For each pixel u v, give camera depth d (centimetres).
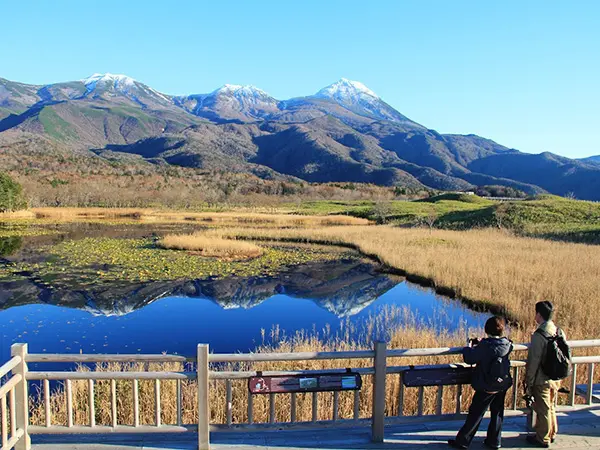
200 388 506
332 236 3956
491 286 1922
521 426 586
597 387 698
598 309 1430
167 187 9481
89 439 539
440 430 570
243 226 5153
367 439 545
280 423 532
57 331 1459
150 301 1881
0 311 1688
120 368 923
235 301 1912
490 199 8538
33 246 3359
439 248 3053
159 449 515
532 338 520
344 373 527
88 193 8094
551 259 2416
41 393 874
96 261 2733
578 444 540
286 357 515
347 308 1820
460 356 938
